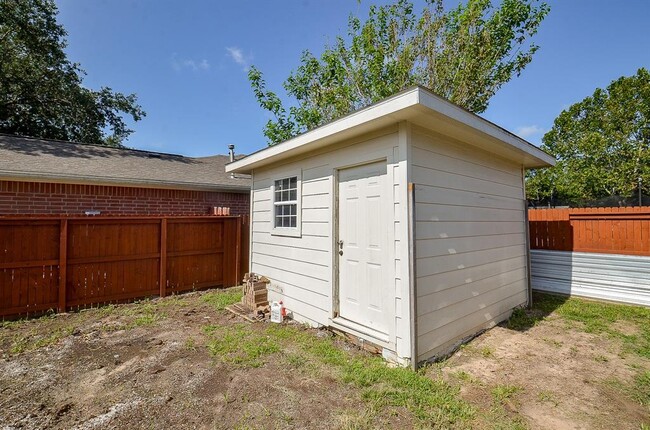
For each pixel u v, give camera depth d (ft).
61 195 22.86
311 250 15.28
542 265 23.36
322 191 14.66
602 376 10.25
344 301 13.62
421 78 32.35
